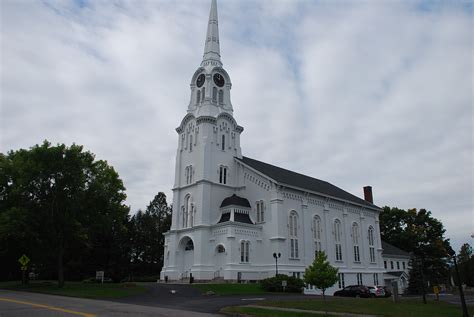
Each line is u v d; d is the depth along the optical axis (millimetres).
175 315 19781
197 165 57312
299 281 45125
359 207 71812
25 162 42781
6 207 43344
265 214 54188
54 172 43375
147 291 37156
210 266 51438
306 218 57906
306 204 58531
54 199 43500
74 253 64688
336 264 62219
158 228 87438
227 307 24297
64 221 43562
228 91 63531
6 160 45719
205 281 49969
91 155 47062
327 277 29250
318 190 64500
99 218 47188
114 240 71188
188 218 56188
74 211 43812
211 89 61406
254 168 57500
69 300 27922
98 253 69500
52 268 67000
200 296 34250
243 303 27953
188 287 40812
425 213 92625
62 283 42938
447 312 26266
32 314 18781
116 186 49062
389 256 79375
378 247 74375
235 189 58969
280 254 50875
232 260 49125
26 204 42844
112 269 69812
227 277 48312
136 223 85375
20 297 29438
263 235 53594
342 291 49125
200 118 58500
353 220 69750
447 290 83000
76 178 43844
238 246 50281
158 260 84812
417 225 92125
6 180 44062
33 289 39750
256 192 56219
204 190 54656
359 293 47188
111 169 48969
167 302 28375
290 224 55156
